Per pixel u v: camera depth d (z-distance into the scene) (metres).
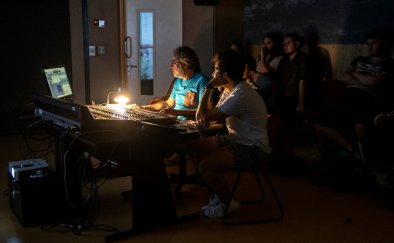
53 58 5.31
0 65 5.01
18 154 4.17
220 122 3.13
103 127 2.15
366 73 3.32
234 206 2.51
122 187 3.16
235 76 2.39
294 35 4.01
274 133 2.43
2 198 2.85
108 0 5.58
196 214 2.54
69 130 2.16
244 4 4.95
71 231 2.30
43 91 5.29
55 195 2.42
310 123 4.22
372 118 3.18
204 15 4.94
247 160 2.34
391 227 2.42
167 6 5.52
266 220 2.49
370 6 3.42
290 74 4.12
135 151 2.20
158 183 2.33
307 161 3.89
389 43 3.19
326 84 3.59
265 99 4.48
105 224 2.42
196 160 2.58
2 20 4.93
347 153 3.23
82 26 5.47
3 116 5.12
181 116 2.84
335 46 3.81
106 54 5.70
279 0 4.45
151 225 2.34
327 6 3.86
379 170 3.18
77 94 5.60
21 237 2.20
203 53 5.04
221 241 2.21
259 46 4.81
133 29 5.70
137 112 2.54
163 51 5.64
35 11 5.09
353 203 2.85
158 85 5.75
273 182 3.35
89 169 2.85
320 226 2.43
